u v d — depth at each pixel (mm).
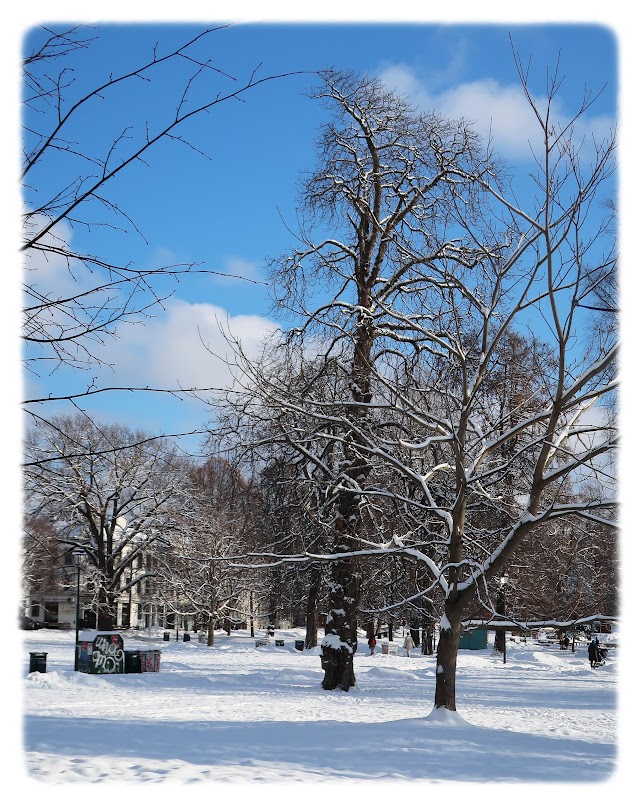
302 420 24969
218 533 55844
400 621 36094
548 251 16625
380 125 29781
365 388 25859
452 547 19875
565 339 17312
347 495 28109
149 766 11461
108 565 53688
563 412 19359
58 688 28266
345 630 30016
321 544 29406
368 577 30047
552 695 30938
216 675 35125
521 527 18594
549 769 12984
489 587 21719
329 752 13930
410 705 25594
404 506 23703
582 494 25484
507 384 23047
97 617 54094
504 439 19969
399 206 28672
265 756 13164
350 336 24719
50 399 7168
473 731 17422
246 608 80625
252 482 28422
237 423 23406
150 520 54000
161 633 82938
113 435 43656
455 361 22891
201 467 54344
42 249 7234
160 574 58188
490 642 77625
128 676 31906
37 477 8070
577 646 71500
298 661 49250
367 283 28906
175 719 19078
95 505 52062
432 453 24703
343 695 28609
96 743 13617
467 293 20203
